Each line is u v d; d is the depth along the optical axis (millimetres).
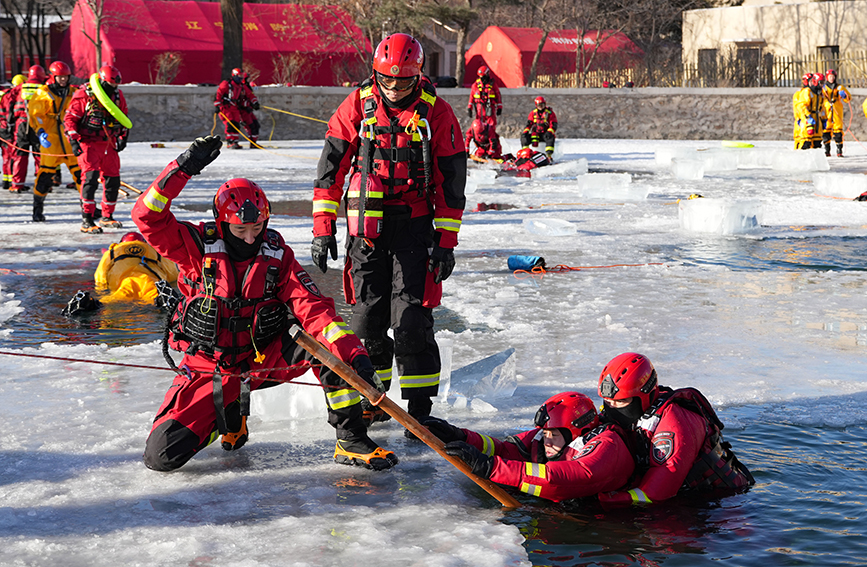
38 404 4777
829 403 4777
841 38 35000
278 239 3855
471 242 10797
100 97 10875
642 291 7910
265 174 19359
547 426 3689
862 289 7938
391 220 4395
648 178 18859
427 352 4426
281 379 4059
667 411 3596
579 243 10711
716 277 8547
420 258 4395
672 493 3525
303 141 31094
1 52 47875
